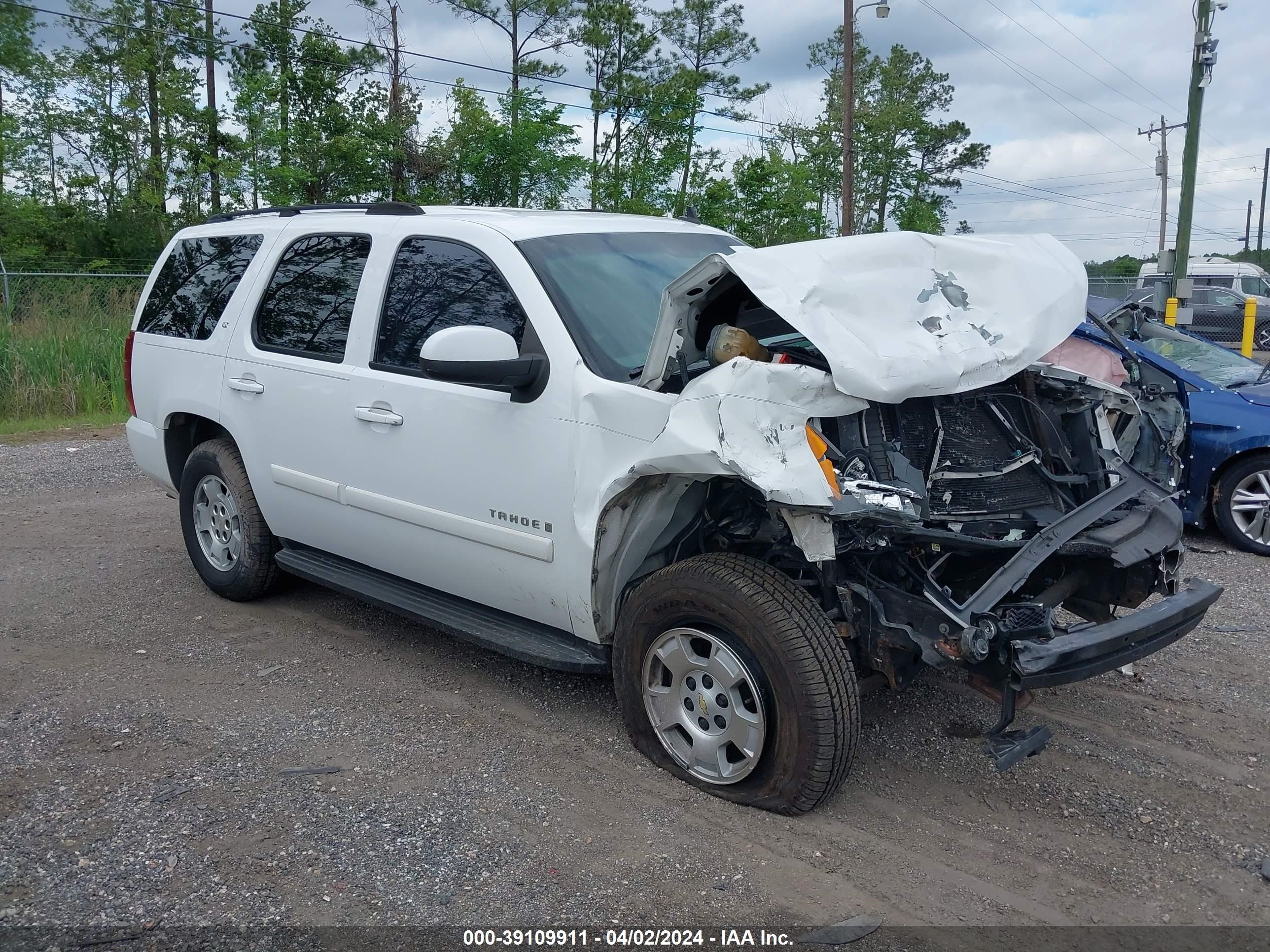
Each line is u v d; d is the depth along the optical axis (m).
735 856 3.26
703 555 3.57
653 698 3.74
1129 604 3.92
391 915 2.95
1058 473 3.98
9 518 7.64
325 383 4.69
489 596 4.23
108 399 13.52
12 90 31.23
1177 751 4.07
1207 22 18.05
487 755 3.92
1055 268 3.89
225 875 3.12
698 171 32.31
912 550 3.50
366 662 4.85
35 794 3.59
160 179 30.94
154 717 4.23
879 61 44.31
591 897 3.05
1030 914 3.01
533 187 29.38
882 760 3.95
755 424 3.17
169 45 31.48
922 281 3.60
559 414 3.76
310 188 28.34
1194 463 7.18
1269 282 26.59
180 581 6.07
